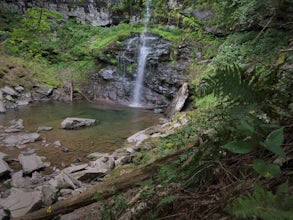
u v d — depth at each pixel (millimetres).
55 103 13961
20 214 4566
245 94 2379
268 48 8859
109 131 9945
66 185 5883
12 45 15672
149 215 2432
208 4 14203
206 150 2684
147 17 16828
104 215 3102
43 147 8461
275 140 1724
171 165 3148
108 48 15602
